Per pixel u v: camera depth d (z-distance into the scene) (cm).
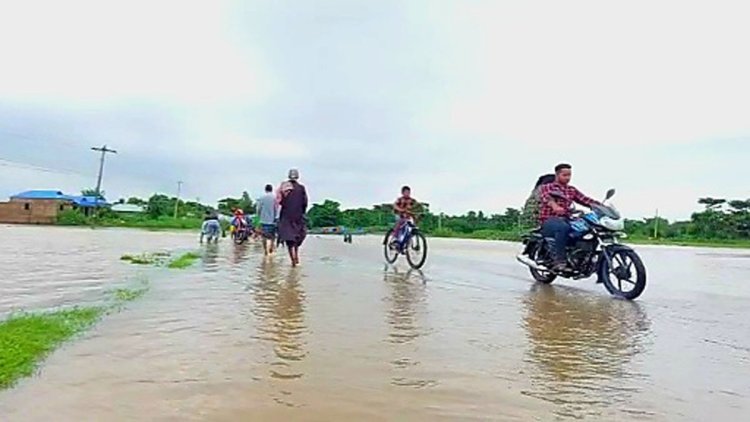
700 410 329
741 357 447
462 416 311
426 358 423
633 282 772
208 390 344
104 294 709
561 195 884
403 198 1234
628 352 455
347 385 358
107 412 306
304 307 624
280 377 371
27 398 323
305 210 1148
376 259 1371
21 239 2280
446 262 1365
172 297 679
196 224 5938
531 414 316
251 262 1204
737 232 4603
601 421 309
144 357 410
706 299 780
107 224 6119
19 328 484
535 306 674
